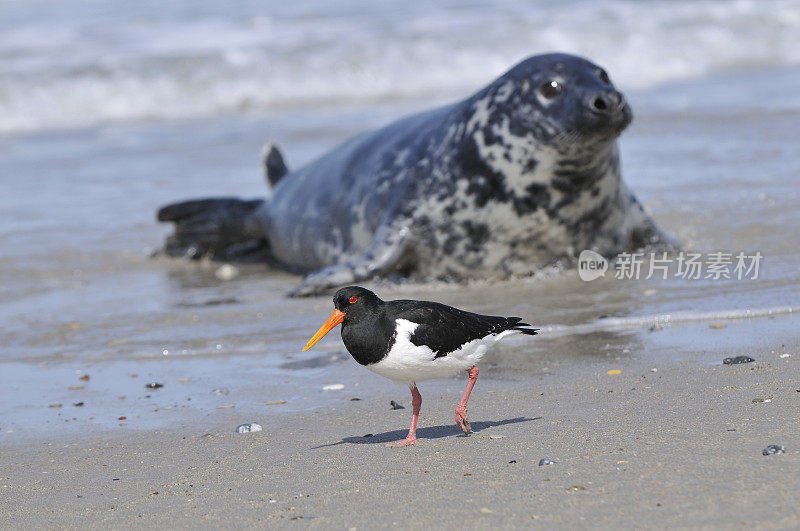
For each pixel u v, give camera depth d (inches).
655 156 1120.2
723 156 1091.3
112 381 580.7
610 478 340.5
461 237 759.7
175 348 640.4
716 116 1323.8
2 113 1665.8
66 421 509.0
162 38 2075.5
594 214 751.1
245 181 1187.9
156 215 977.5
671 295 668.1
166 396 544.4
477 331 406.3
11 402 549.0
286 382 555.5
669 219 862.5
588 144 692.7
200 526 335.0
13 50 1982.0
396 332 392.2
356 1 2428.6
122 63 1796.3
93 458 442.0
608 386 488.1
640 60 1929.1
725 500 310.0
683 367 509.4
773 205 875.4
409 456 396.2
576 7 2255.2
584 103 673.6
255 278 868.6
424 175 784.9
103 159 1342.3
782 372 477.1
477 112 754.8
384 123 1499.8
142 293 810.8
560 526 302.7
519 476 353.1
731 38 1983.3
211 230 944.9
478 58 1881.2
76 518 358.0
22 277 861.2
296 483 373.1
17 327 714.2
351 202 848.9
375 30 2047.2
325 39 1962.4
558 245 756.0
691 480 330.6
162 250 944.3
